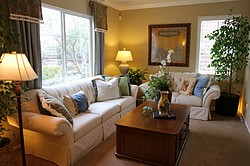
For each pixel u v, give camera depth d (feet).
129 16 17.39
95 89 12.18
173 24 15.92
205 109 12.67
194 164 7.79
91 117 9.11
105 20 14.85
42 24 10.33
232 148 9.07
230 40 12.75
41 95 8.44
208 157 8.30
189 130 10.89
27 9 8.61
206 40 15.20
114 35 17.08
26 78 6.37
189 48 15.74
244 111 12.98
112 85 12.53
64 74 12.09
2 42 7.23
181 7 15.55
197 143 9.56
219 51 13.33
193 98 12.98
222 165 7.72
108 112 10.19
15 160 7.43
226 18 14.38
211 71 15.37
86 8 13.17
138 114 9.16
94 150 8.83
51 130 6.84
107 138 10.10
